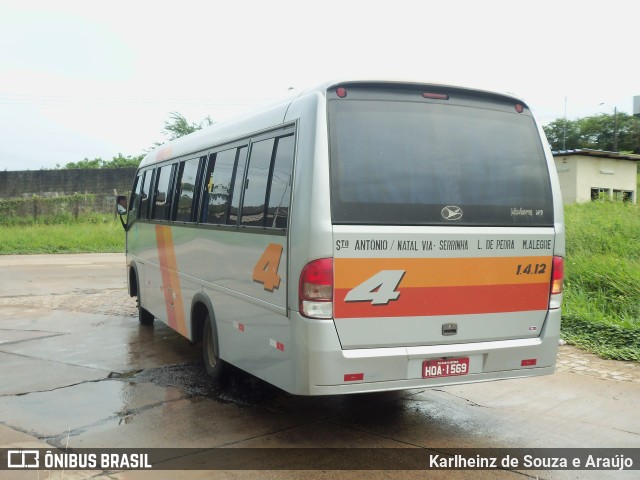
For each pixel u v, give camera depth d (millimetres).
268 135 5152
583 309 8586
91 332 9047
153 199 8586
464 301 4719
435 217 4637
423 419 5375
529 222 5008
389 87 4707
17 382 6480
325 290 4305
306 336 4336
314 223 4316
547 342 5031
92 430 5082
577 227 12820
